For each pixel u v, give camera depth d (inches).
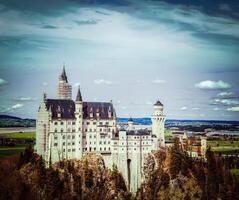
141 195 7190.0
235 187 7160.4
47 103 7381.9
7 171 6811.0
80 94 7480.3
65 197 6692.9
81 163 7194.9
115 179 7263.8
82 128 7524.6
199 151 7854.3
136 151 7514.8
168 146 7716.5
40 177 6732.3
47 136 7234.3
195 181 7160.4
